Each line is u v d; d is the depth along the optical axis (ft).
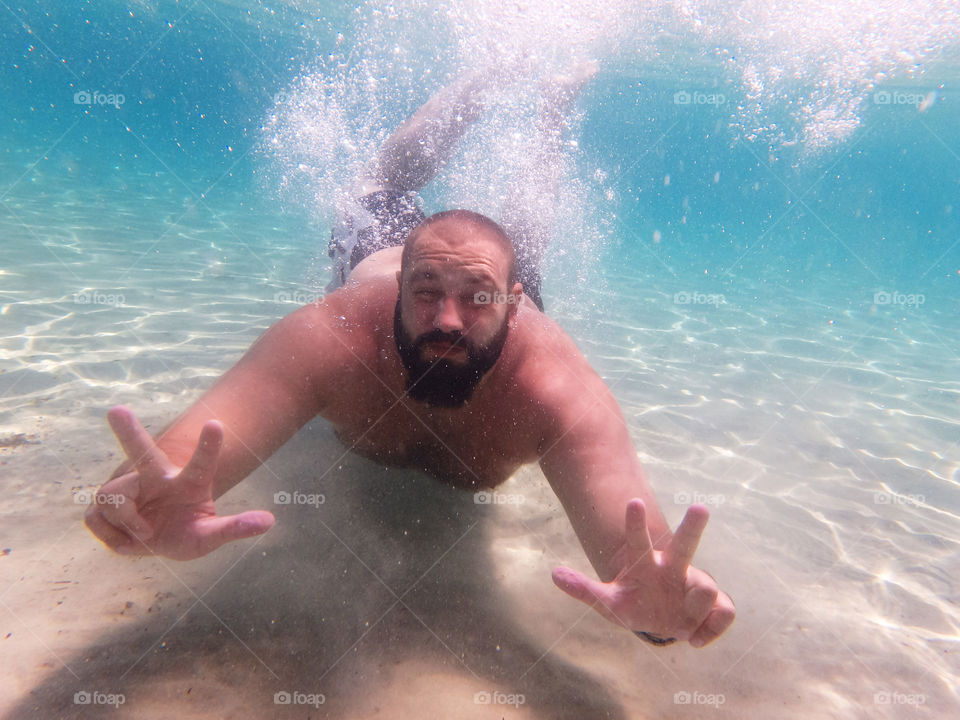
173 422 2.33
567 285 12.12
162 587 2.58
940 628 2.96
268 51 42.75
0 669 2.13
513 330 2.79
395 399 2.79
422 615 2.62
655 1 13.57
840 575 3.31
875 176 70.69
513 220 5.53
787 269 22.86
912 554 3.56
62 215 12.50
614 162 55.47
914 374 7.73
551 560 3.08
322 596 2.64
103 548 2.75
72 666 2.18
